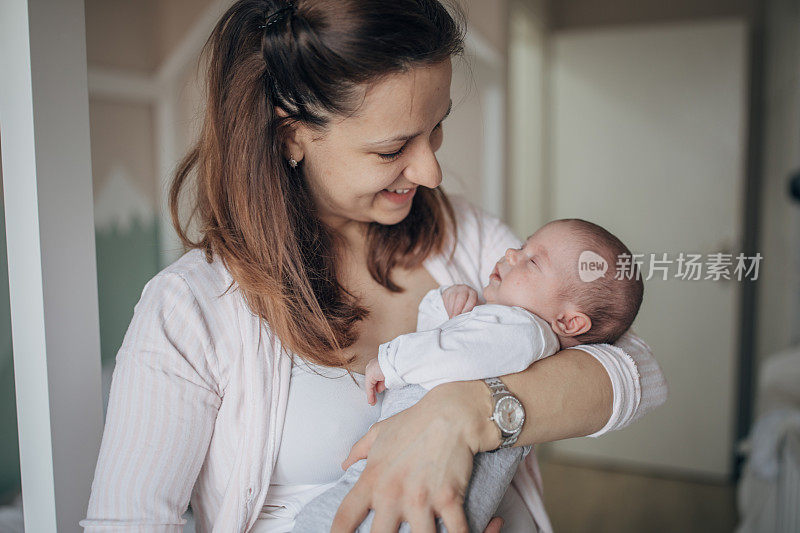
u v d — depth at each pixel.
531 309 0.88
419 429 0.70
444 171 1.97
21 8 0.74
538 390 0.74
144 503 0.69
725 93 2.88
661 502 2.82
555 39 3.14
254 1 0.77
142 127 1.79
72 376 0.80
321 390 0.80
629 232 3.10
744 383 3.10
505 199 2.42
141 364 0.71
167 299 0.75
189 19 1.80
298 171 0.83
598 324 0.88
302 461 0.79
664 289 3.03
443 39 0.70
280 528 0.79
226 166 0.81
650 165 3.02
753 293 3.03
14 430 1.31
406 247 0.93
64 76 0.78
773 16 2.90
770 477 2.07
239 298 0.79
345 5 0.67
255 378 0.77
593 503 2.82
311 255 0.84
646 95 3.00
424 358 0.74
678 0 3.08
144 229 1.78
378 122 0.70
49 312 0.77
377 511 0.67
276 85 0.75
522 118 3.15
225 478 0.78
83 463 0.82
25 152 0.76
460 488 0.67
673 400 3.08
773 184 2.93
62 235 0.79
